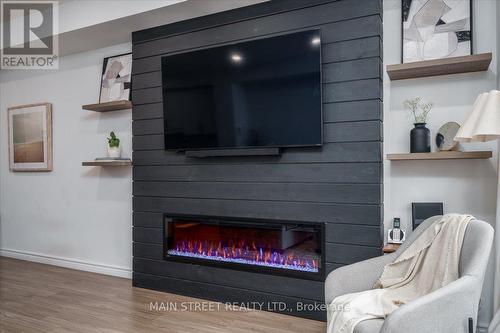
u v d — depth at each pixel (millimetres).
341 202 2441
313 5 2531
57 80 4016
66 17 3299
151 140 3184
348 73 2420
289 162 2607
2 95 4480
